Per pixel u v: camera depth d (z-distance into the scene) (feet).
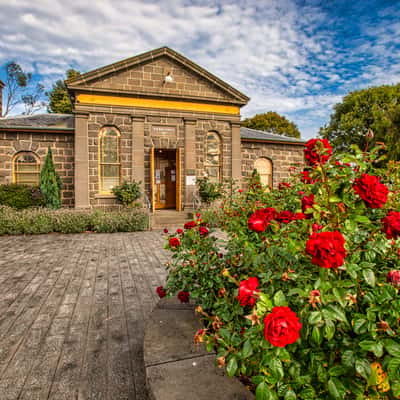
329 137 97.14
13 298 13.20
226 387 4.98
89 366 8.36
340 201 4.58
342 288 4.17
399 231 4.00
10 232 28.99
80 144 35.50
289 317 3.35
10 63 88.07
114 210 36.73
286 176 48.19
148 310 12.00
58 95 91.30
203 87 40.34
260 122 110.93
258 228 5.54
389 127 73.31
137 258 20.30
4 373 8.08
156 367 5.57
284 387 4.11
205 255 7.77
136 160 37.40
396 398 4.05
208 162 41.50
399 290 4.27
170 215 37.01
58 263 18.95
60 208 35.06
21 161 36.40
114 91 36.24
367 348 3.74
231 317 5.38
